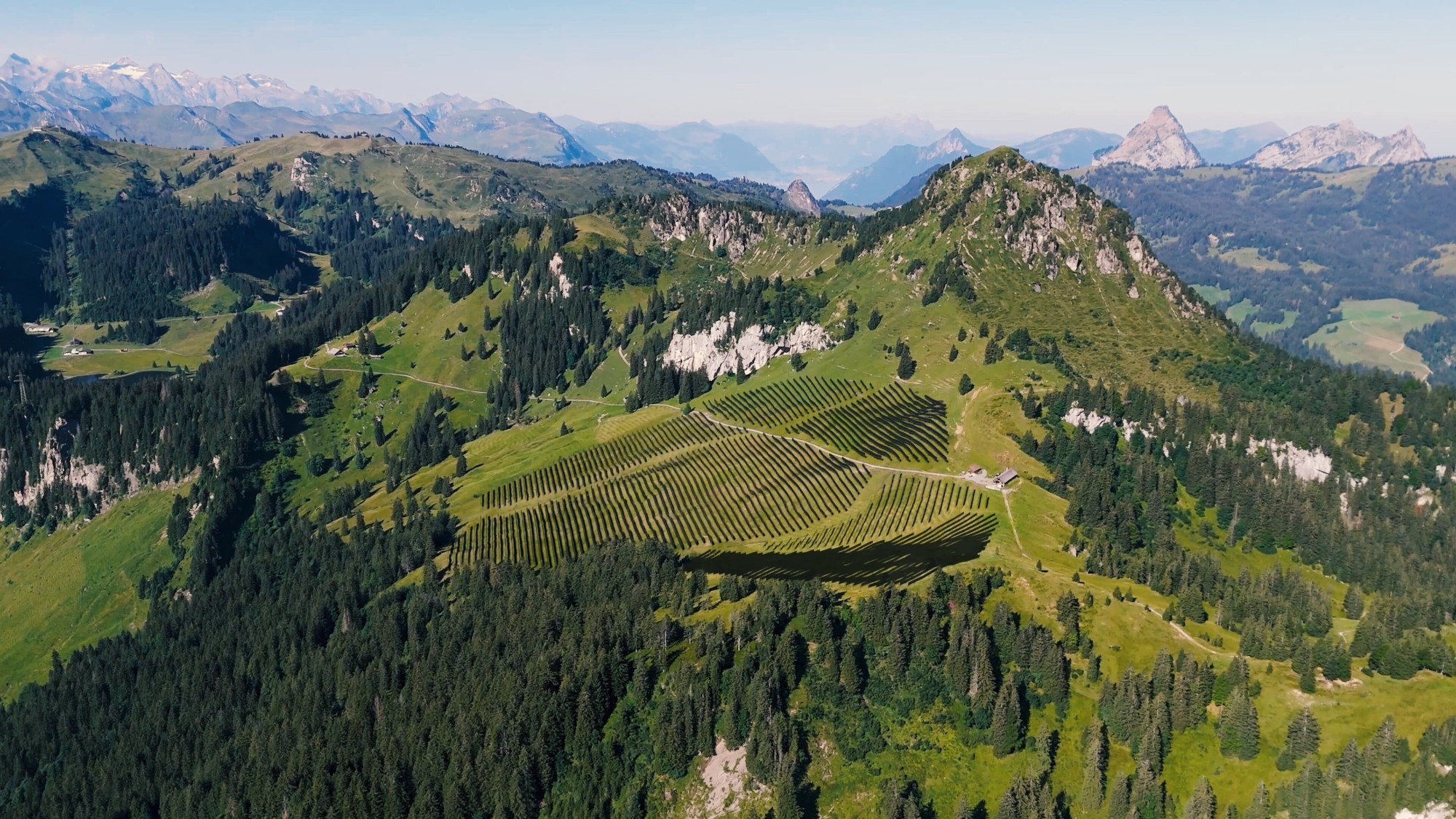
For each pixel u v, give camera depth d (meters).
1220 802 176.88
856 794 180.50
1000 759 185.50
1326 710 184.12
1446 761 164.62
